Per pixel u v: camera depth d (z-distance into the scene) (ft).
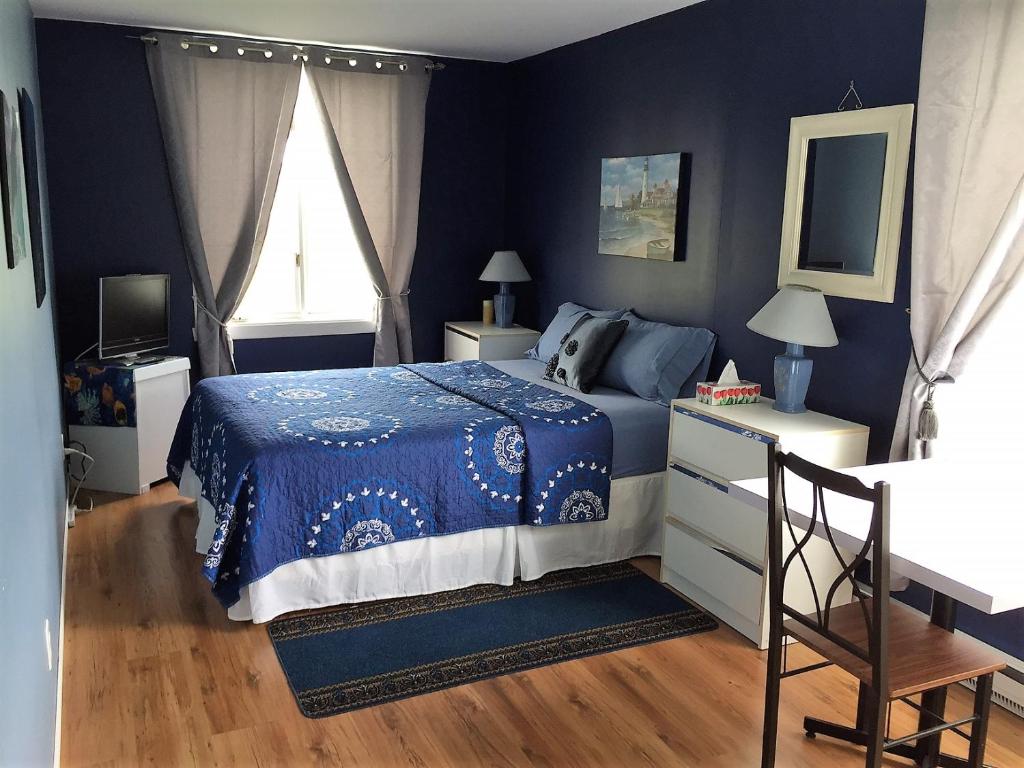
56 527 10.50
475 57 19.01
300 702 8.91
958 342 9.43
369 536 10.78
